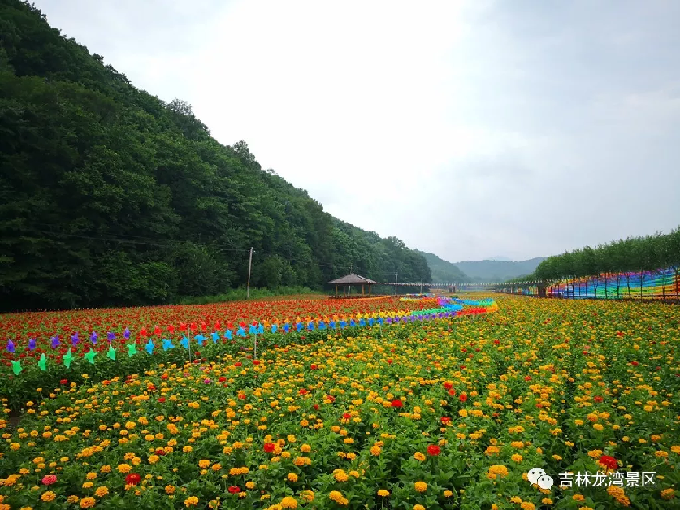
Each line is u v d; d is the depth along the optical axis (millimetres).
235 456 5812
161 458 6129
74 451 6609
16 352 13125
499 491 4641
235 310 28172
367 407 7332
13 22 49281
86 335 16016
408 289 147500
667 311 21469
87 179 38969
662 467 4992
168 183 57031
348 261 108062
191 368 11141
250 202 70062
